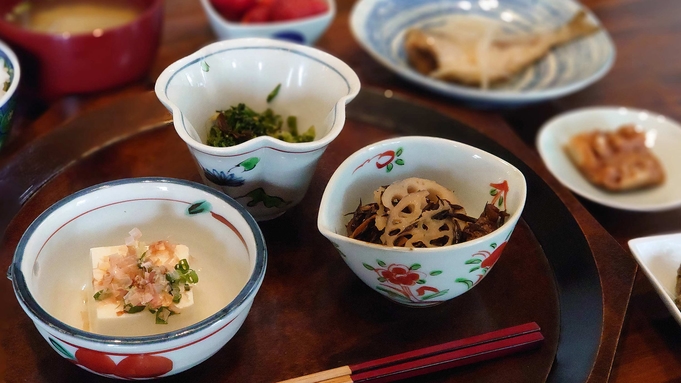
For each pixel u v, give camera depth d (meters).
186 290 0.37
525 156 0.49
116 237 0.39
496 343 0.37
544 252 0.42
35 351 0.36
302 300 0.39
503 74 0.62
